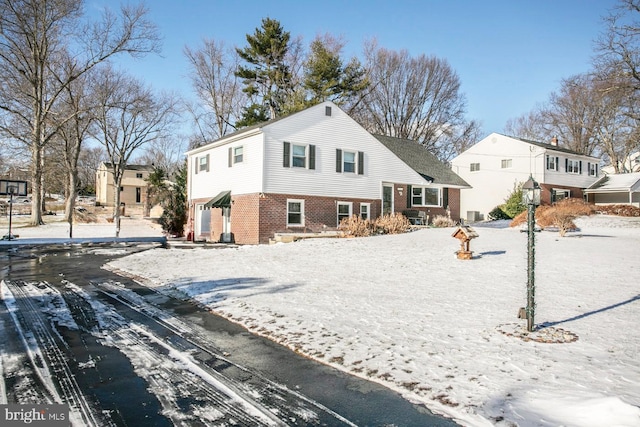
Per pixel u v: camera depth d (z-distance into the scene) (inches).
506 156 1459.2
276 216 792.3
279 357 206.5
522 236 713.6
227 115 1710.1
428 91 1898.4
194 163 1018.7
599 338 215.3
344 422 143.4
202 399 161.3
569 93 1760.6
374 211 940.6
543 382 166.9
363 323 254.1
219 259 541.3
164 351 215.3
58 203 2456.9
